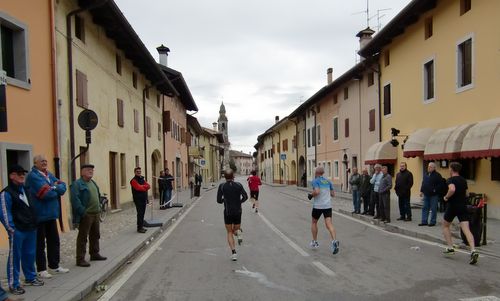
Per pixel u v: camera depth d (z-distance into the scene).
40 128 11.79
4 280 7.21
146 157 26.25
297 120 51.84
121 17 16.12
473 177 15.55
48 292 6.46
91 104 16.08
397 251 10.06
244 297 6.52
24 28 11.11
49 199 7.45
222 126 133.00
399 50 21.98
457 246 10.27
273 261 9.14
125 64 21.48
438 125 18.16
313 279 7.55
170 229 14.59
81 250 8.27
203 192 40.97
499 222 13.62
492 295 6.38
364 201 17.39
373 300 6.26
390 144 22.34
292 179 56.69
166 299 6.50
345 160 31.66
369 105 26.61
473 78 15.53
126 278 7.84
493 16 14.37
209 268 8.58
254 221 16.53
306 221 16.48
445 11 17.41
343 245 11.01
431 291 6.65
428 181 13.34
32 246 6.85
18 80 10.72
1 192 6.52
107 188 18.00
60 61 13.23
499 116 14.13
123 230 13.41
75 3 14.53
